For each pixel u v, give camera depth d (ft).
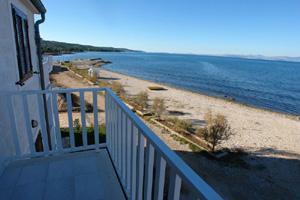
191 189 2.91
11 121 8.67
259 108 57.67
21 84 12.53
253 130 37.22
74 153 10.00
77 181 8.04
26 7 15.99
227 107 54.49
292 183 21.76
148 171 4.77
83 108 9.87
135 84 84.38
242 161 25.59
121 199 7.16
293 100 73.77
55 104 9.47
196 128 35.63
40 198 7.12
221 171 23.22
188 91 77.51
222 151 27.48
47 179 8.10
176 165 3.33
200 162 24.76
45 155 9.66
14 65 11.93
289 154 28.22
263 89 94.07
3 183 7.80
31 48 17.51
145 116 40.14
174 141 29.78
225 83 106.22
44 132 9.48
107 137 10.18
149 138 4.47
